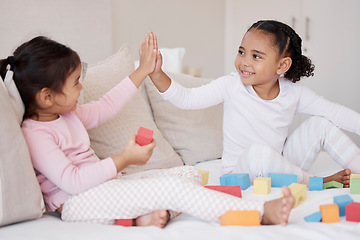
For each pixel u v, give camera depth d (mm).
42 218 1014
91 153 1168
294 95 1569
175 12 3367
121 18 2840
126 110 1605
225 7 3951
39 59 1055
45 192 1070
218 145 1869
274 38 1461
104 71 1636
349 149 1451
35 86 1060
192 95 1467
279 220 900
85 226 922
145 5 3051
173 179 963
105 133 1495
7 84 1047
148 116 1719
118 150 1504
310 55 3695
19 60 1068
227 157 1592
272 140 1562
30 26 2131
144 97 1917
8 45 2045
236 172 1469
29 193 965
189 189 950
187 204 947
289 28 1518
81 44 2379
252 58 1462
